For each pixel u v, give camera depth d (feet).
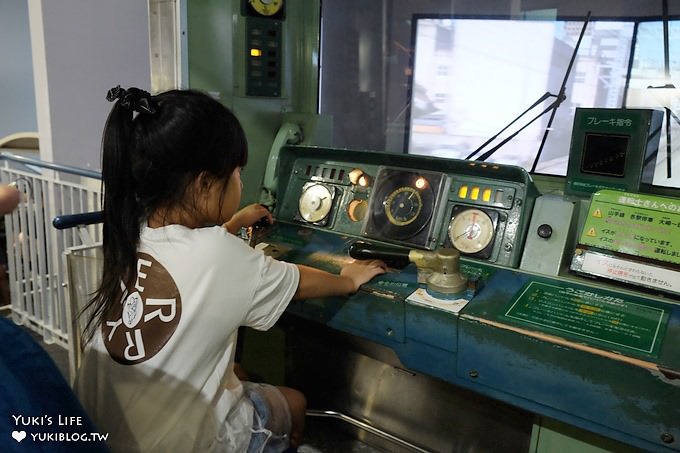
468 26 7.15
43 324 9.37
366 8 7.58
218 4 6.13
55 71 9.13
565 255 4.70
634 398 3.45
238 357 6.81
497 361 3.96
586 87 6.19
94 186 8.15
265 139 6.88
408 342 4.40
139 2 9.95
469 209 5.12
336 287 4.37
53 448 2.27
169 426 3.53
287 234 5.90
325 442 6.47
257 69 6.64
